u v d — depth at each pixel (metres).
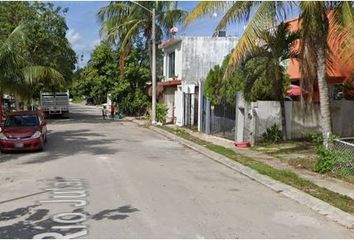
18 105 44.09
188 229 8.21
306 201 10.70
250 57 20.75
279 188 12.13
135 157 17.98
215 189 11.98
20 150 19.58
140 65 48.69
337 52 17.30
